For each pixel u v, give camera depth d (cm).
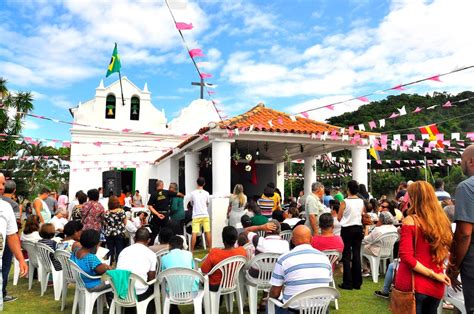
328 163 1550
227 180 973
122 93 1859
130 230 843
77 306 542
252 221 651
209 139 1015
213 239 949
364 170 1099
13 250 377
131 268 446
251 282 480
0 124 2259
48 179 2709
